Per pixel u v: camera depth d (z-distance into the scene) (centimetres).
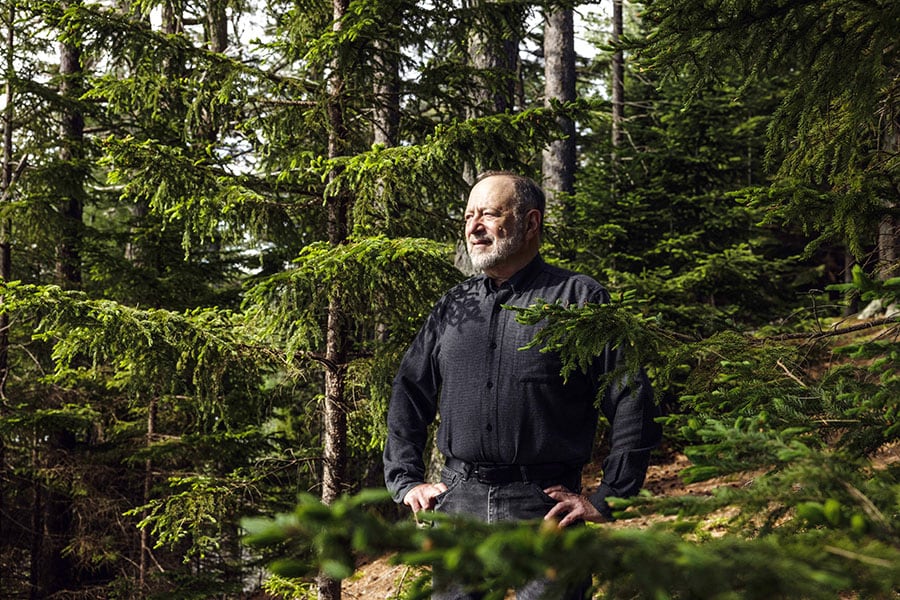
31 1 407
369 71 415
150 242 824
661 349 220
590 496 229
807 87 226
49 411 741
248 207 414
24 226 758
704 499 116
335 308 414
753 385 199
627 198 951
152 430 778
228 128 453
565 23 1120
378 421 411
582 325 207
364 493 86
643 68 232
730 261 855
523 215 258
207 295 827
